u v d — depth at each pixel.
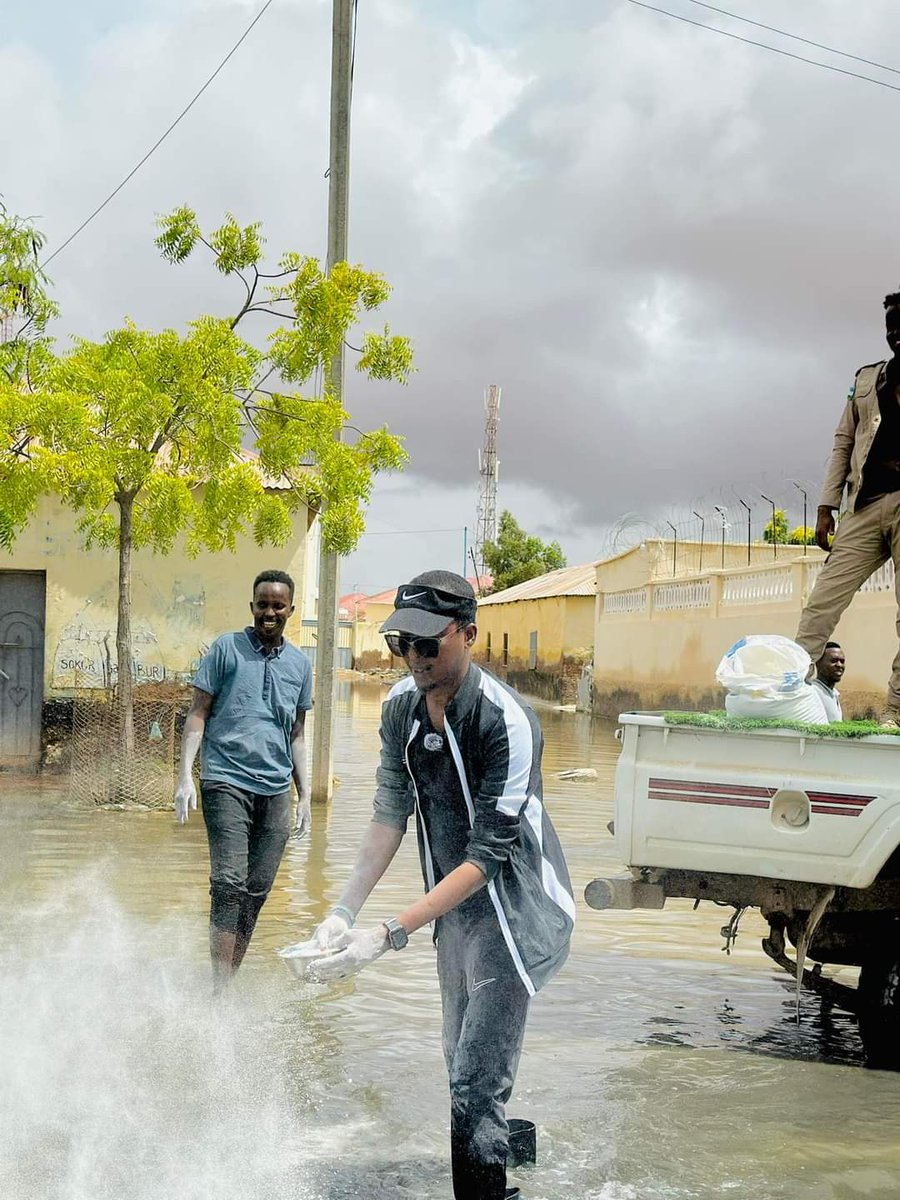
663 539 31.92
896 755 5.50
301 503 15.05
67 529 16.36
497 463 72.88
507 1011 3.76
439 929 4.03
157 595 16.42
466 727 3.79
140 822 12.09
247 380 13.16
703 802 5.74
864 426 7.02
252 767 6.12
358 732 26.14
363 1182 4.20
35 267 13.98
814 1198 4.19
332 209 14.16
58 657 16.34
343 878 9.56
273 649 6.27
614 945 8.02
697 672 28.17
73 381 12.83
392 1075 5.26
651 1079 5.42
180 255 13.52
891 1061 5.79
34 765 16.27
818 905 5.72
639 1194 4.19
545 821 3.98
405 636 3.69
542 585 50.44
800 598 23.56
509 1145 4.23
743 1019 6.45
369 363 14.07
